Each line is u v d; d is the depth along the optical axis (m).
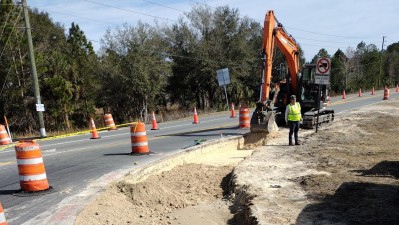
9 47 29.81
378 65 76.81
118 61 36.62
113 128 23.56
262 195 7.82
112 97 36.44
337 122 19.59
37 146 8.08
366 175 8.83
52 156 12.89
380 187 7.82
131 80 35.62
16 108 31.31
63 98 31.95
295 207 7.00
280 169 10.08
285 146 13.61
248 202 7.61
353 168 9.60
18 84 30.78
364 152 11.62
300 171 9.71
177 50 44.09
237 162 12.48
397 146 12.62
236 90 45.84
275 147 13.52
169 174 10.62
